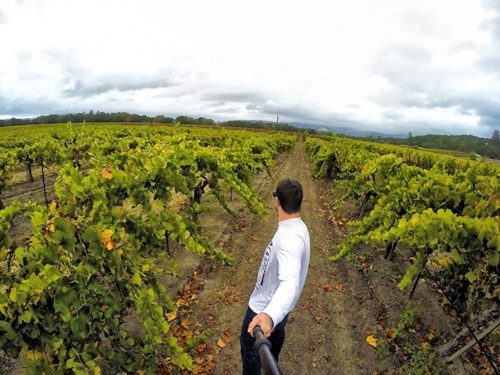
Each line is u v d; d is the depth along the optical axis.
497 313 3.77
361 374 4.16
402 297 5.66
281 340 3.11
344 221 10.55
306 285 6.12
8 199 12.46
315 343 4.64
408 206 6.10
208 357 4.18
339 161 16.27
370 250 7.70
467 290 4.42
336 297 5.80
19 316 2.53
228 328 4.79
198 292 5.63
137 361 3.20
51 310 2.79
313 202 13.09
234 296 5.61
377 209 6.51
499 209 5.18
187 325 4.78
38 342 2.73
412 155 26.36
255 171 18.19
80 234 3.12
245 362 2.98
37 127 57.72
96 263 3.05
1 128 57.00
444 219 4.01
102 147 12.56
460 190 5.86
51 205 3.49
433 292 5.94
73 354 2.74
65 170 4.01
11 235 8.27
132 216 3.84
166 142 9.59
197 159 7.31
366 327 5.00
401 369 4.18
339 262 7.15
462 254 3.94
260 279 2.73
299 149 57.72
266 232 8.97
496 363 4.34
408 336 4.76
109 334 3.11
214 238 8.01
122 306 3.31
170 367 3.91
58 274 2.71
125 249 3.46
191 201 7.24
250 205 8.11
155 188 5.29
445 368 4.16
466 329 4.12
